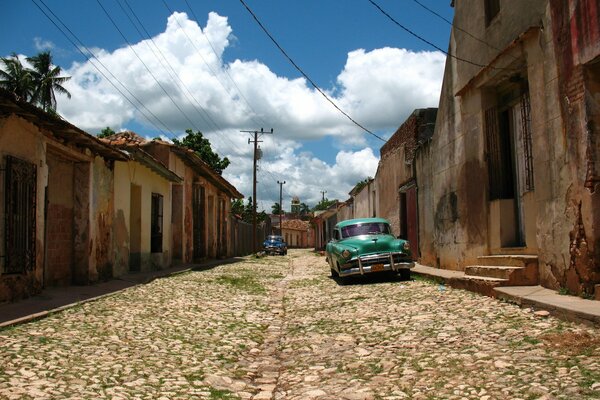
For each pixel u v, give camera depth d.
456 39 13.25
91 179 12.24
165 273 15.59
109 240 13.41
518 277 9.22
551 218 8.65
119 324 7.51
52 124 9.57
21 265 8.89
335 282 14.34
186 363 5.73
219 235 30.12
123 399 4.32
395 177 20.80
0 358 5.18
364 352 6.12
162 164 16.78
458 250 13.18
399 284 12.47
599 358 4.94
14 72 42.62
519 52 9.62
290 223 91.00
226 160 42.66
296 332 7.65
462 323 7.20
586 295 7.59
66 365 5.19
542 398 4.04
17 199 8.78
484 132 11.66
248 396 4.74
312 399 4.54
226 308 9.85
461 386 4.55
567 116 8.05
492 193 11.52
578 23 7.67
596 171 7.49
